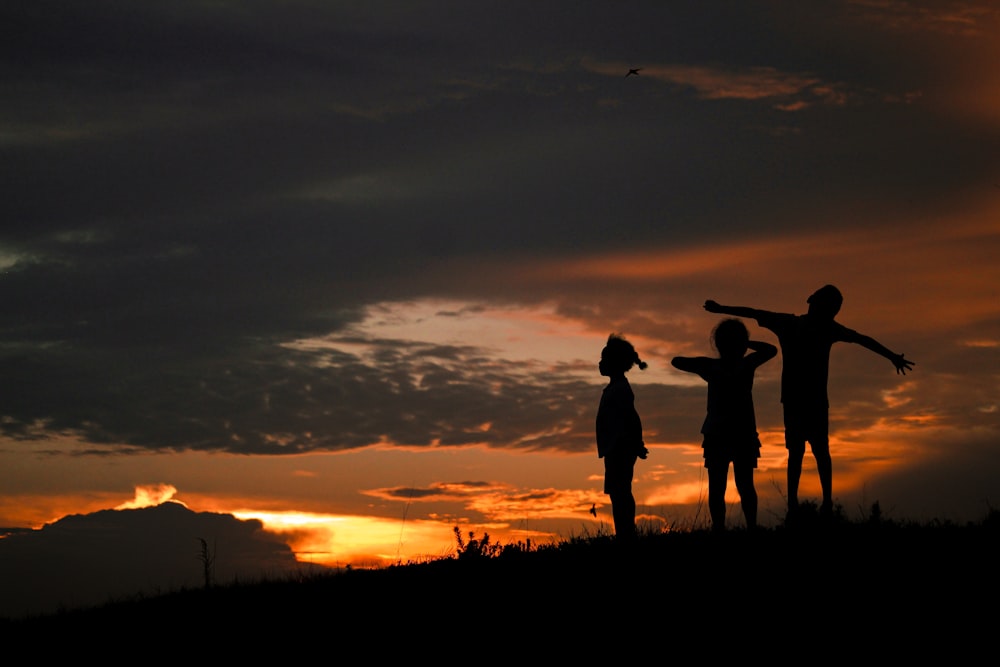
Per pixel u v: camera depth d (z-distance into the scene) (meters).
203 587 14.48
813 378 12.38
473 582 11.43
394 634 10.16
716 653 8.57
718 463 12.02
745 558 10.76
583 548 12.16
